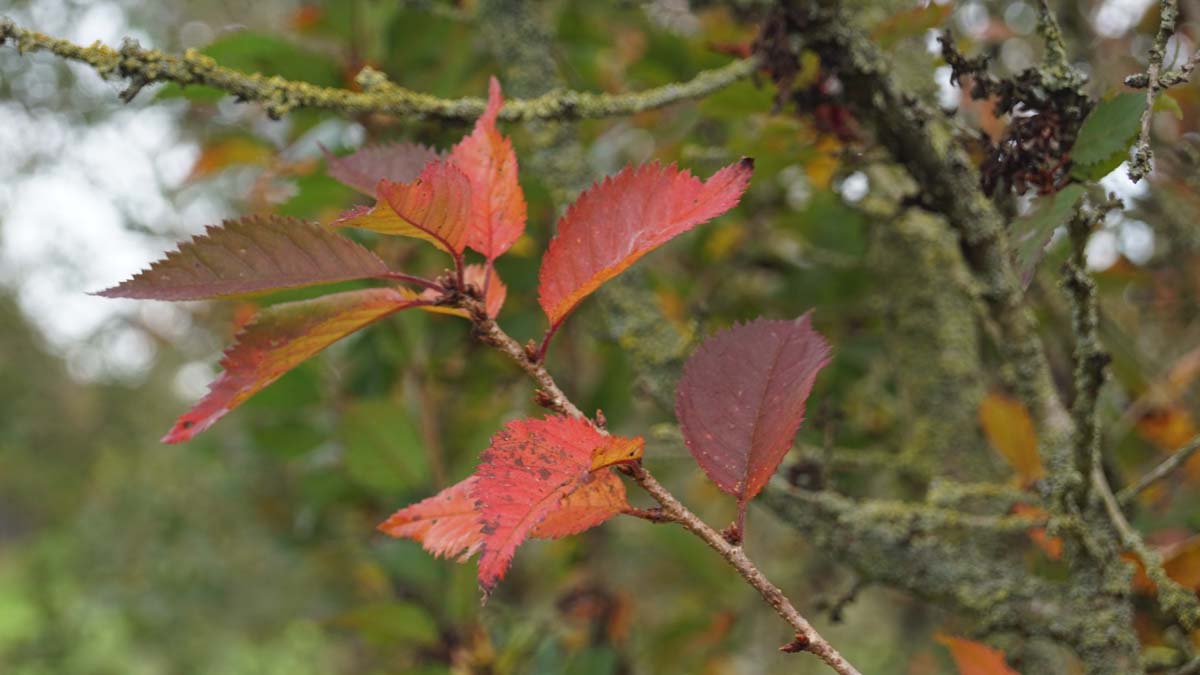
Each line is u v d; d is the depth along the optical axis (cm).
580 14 111
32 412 308
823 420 85
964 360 98
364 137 99
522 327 113
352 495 125
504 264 106
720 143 107
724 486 69
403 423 104
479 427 106
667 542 130
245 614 286
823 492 83
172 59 75
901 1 85
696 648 127
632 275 85
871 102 79
